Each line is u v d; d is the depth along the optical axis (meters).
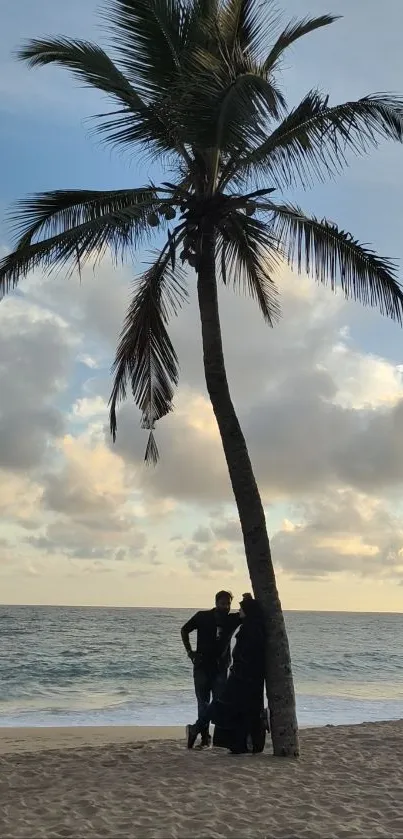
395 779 6.74
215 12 8.46
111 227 8.05
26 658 33.75
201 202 8.20
